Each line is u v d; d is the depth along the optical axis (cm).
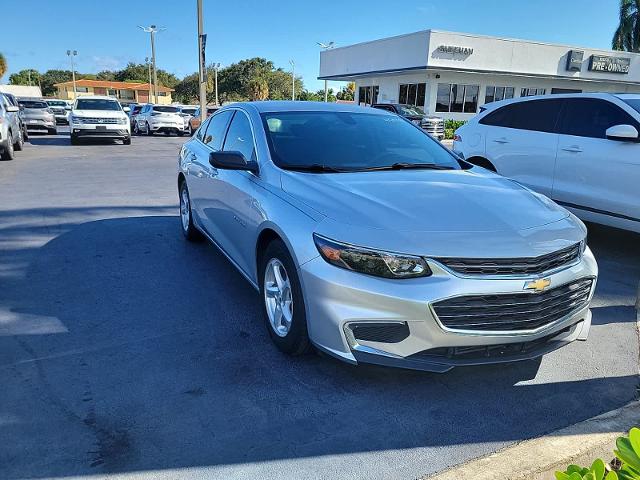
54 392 298
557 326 299
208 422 275
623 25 3828
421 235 279
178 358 340
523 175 691
